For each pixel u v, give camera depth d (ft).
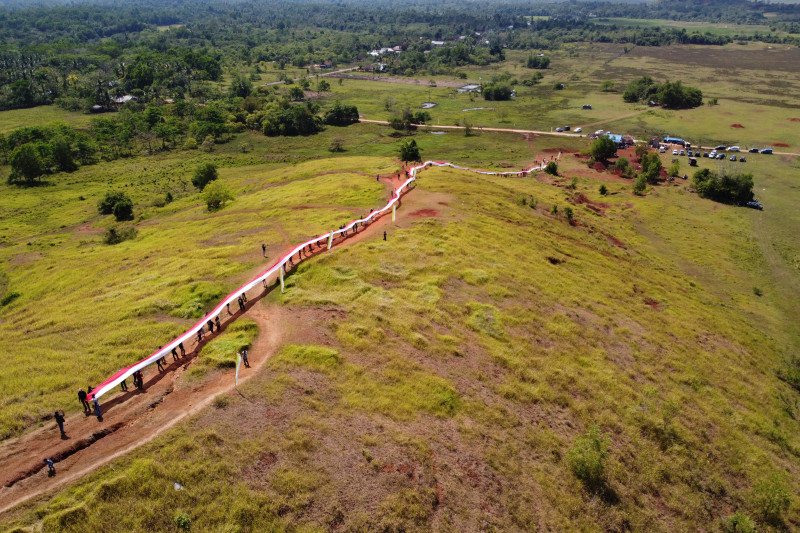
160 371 126.31
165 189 436.76
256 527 89.61
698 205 379.76
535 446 120.47
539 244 229.86
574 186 396.37
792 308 248.73
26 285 222.07
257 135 640.99
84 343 141.08
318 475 100.27
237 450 102.27
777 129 583.99
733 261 291.38
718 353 184.14
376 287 166.81
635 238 299.38
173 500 91.40
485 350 147.33
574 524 106.83
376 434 111.55
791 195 405.80
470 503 103.24
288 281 168.45
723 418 148.66
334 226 218.79
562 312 177.27
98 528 85.97
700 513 118.83
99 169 510.99
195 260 195.72
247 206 288.71
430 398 124.57
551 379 142.92
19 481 94.38
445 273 180.65
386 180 307.99
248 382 120.47
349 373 127.44
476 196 272.72
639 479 121.70
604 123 645.10
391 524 94.58
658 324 191.21
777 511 123.75
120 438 104.47
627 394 145.18
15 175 463.83
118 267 212.43
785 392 174.50
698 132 586.86
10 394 117.91
